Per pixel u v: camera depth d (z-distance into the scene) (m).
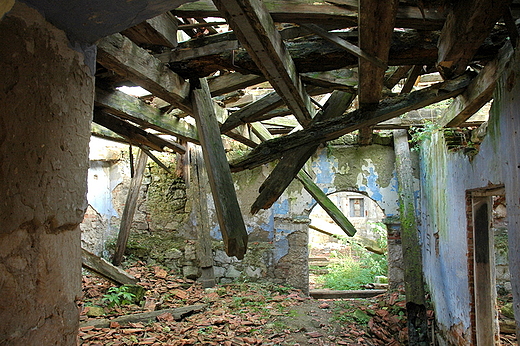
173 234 7.30
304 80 3.23
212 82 3.46
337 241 14.38
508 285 5.91
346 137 7.00
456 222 4.19
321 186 7.05
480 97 3.04
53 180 1.27
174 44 2.78
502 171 2.72
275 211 7.18
